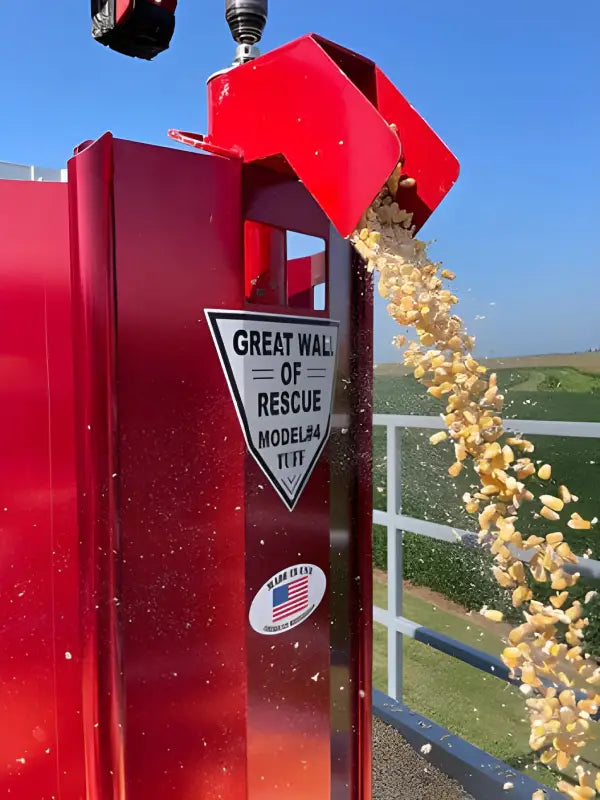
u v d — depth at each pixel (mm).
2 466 1191
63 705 1214
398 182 1377
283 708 1445
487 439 1320
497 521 1332
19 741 1229
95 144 1108
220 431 1279
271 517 1395
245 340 1314
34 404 1186
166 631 1217
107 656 1158
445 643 2586
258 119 1282
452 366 1277
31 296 1176
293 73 1209
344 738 1628
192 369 1229
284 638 1440
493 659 2422
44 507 1197
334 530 1565
